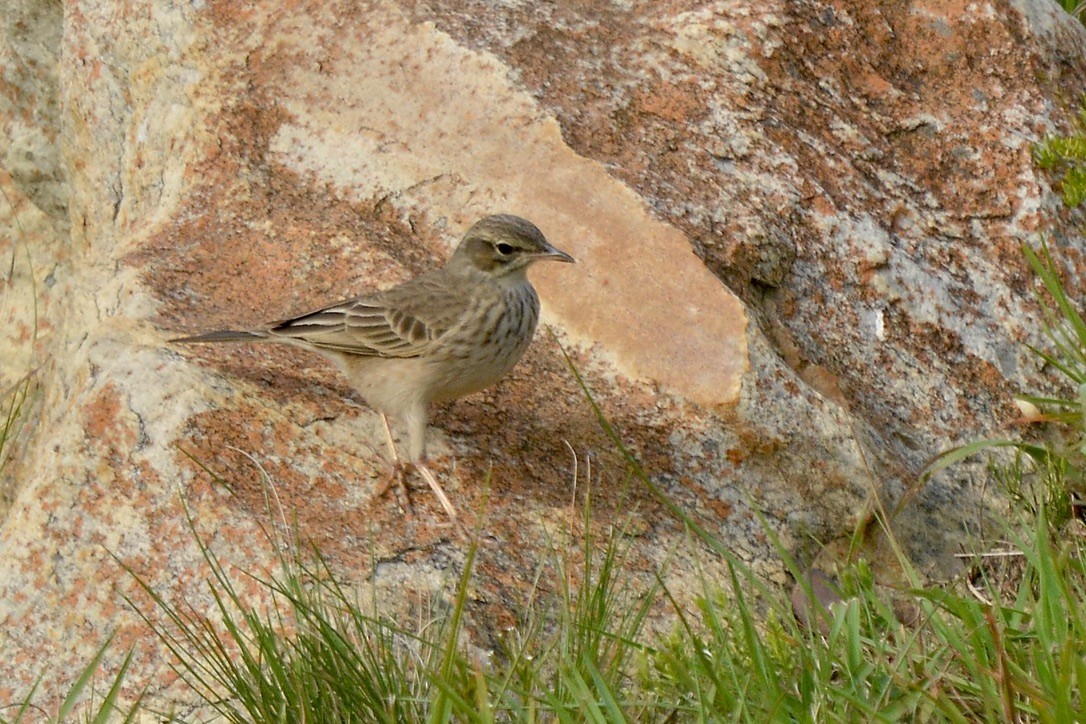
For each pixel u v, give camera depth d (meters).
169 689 9.02
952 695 8.05
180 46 13.46
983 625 8.42
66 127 14.82
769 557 10.29
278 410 10.47
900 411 11.45
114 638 9.30
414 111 12.68
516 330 10.60
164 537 9.64
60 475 9.97
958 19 13.59
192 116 13.30
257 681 8.19
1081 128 13.28
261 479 9.96
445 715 7.59
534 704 7.81
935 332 11.88
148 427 10.16
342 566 9.39
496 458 10.48
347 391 10.93
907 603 10.02
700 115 12.45
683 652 8.62
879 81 13.12
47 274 15.92
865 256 11.92
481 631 9.09
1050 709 7.39
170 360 10.64
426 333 10.16
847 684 8.21
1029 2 13.95
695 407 10.84
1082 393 10.09
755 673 8.00
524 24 13.09
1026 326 12.08
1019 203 12.65
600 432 10.80
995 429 11.59
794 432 10.74
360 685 8.15
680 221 11.56
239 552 9.49
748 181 12.03
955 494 11.07
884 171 12.62
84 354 11.01
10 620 9.52
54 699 9.16
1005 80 13.40
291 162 12.92
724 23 13.03
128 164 13.98
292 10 13.37
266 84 13.20
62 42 14.66
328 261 11.95
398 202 12.45
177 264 12.09
